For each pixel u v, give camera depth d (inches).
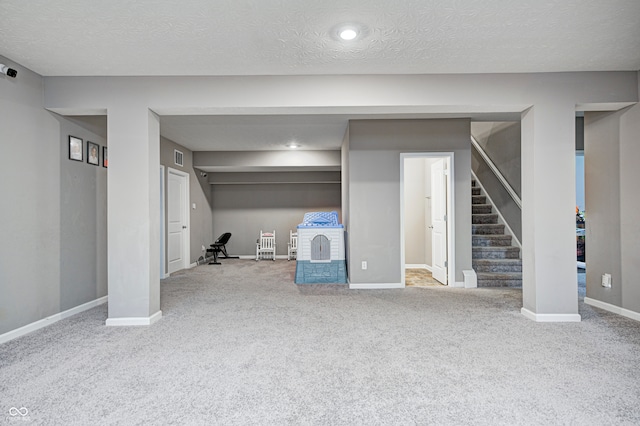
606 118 141.6
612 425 66.4
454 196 189.5
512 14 90.1
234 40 103.7
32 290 122.2
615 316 134.2
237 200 333.1
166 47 107.7
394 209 189.3
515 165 212.2
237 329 121.3
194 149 269.9
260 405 73.7
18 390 80.0
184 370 89.9
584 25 95.7
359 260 189.0
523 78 129.6
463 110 136.7
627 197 133.1
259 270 254.8
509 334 115.1
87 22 92.6
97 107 129.0
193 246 278.2
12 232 115.2
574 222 128.6
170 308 149.2
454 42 105.7
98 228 156.9
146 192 128.9
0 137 111.6
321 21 93.4
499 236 212.8
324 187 334.0
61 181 136.2
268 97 130.5
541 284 128.7
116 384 82.7
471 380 84.0
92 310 147.4
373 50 111.0
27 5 83.9
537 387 80.5
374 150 189.3
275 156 279.1
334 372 88.6
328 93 130.4
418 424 67.0
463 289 183.9
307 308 148.1
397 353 100.2
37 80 125.6
